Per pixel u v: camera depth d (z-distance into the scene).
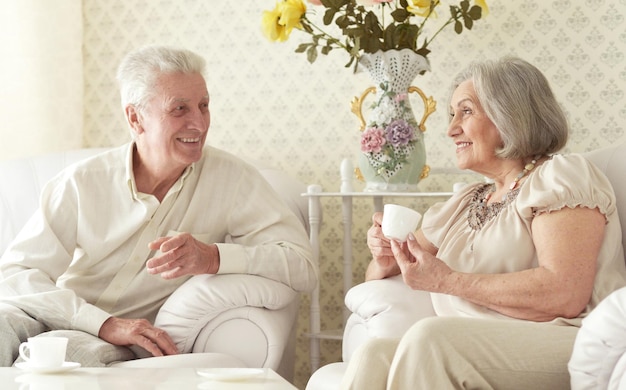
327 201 3.36
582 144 3.03
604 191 1.94
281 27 2.95
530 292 1.86
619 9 2.98
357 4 2.92
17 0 3.56
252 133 3.49
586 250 1.87
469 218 2.14
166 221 2.46
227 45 3.54
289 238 2.48
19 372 1.64
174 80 2.39
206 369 1.67
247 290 2.25
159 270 2.23
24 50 3.57
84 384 1.50
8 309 2.20
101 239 2.42
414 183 2.90
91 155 3.09
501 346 1.63
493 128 2.12
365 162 2.89
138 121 2.43
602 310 1.46
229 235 2.59
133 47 3.69
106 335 2.19
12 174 3.08
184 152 2.40
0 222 3.00
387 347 1.64
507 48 3.11
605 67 3.00
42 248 2.37
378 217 2.25
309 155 3.40
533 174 2.03
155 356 2.15
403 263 1.98
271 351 2.22
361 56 2.90
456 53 3.17
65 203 2.43
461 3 2.92
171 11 3.63
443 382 1.57
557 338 1.67
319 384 1.90
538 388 1.65
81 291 2.44
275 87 3.46
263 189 2.55
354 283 3.31
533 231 1.95
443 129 3.20
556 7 3.05
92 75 3.76
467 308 1.97
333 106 3.37
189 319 2.23
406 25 2.90
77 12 3.72
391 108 2.86
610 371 1.46
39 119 3.61
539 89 2.10
